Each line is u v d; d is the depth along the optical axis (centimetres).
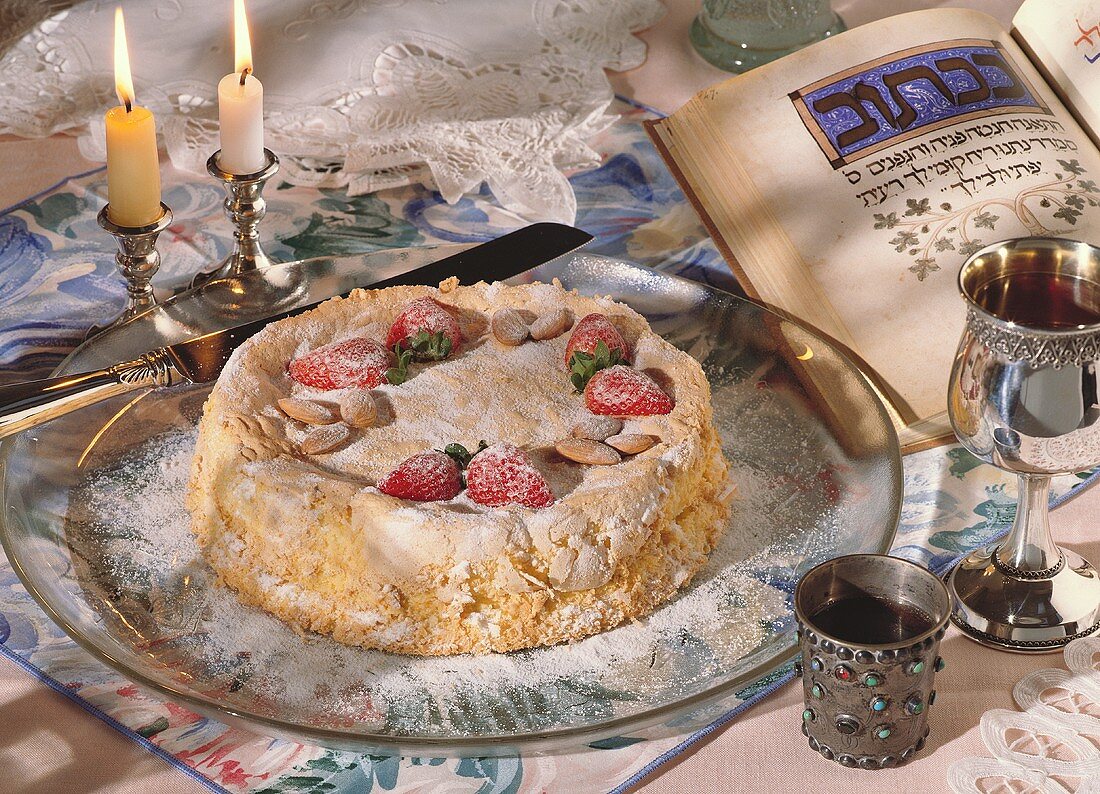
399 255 118
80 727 95
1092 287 97
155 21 142
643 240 126
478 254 118
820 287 113
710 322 114
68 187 131
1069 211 114
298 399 106
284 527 99
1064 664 97
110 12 142
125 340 112
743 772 93
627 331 110
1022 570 99
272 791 92
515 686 96
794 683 96
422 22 142
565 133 134
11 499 101
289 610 99
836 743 92
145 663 96
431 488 99
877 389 110
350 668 97
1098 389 94
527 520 98
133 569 101
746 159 117
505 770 93
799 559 102
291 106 136
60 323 119
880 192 115
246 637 99
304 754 94
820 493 105
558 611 98
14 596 101
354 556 99
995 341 94
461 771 93
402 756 93
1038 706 95
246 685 96
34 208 129
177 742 94
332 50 140
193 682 96
